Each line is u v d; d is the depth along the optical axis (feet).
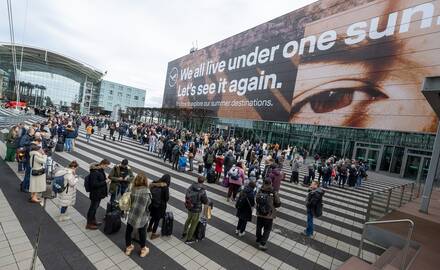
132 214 15.28
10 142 32.65
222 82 145.89
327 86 89.51
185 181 37.40
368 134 79.15
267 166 38.68
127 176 20.40
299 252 19.40
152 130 69.26
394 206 29.68
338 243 22.07
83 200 23.80
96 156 46.83
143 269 14.51
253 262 17.04
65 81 293.64
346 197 42.96
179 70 195.93
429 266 15.67
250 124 123.95
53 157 40.45
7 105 171.53
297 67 101.76
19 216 18.67
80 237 17.08
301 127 100.27
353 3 83.41
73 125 52.29
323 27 92.68
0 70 239.30
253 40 126.21
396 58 71.41
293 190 41.75
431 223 24.99
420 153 67.56
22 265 13.35
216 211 26.17
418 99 66.39
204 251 17.61
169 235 18.81
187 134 82.58
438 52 63.57
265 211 18.66
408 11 69.77
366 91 77.77
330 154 88.69
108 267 14.29
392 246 20.25
